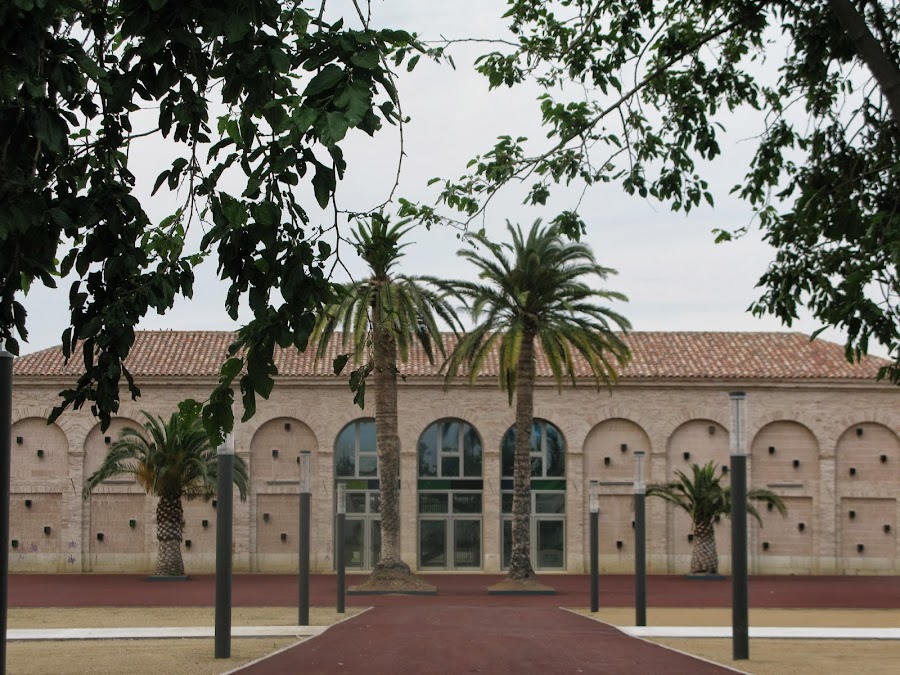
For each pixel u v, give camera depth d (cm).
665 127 1527
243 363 791
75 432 5569
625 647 2220
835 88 1486
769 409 5616
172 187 801
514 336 4306
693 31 1514
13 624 2892
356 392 857
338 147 691
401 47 798
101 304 820
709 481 5312
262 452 5631
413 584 4378
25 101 699
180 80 746
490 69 1433
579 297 4472
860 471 5597
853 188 1451
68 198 781
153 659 2005
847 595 4259
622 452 5650
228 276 765
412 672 1780
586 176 1437
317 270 771
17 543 5547
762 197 1546
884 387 5591
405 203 1032
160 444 5106
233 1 678
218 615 2052
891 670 1852
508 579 4406
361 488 5659
